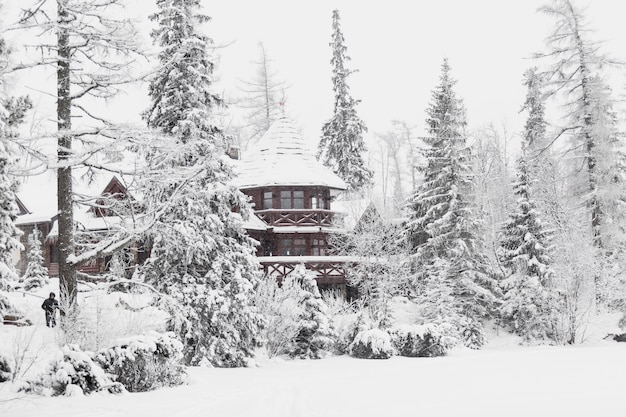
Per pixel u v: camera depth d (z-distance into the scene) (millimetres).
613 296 35719
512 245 38219
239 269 27094
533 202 37406
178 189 16578
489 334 37281
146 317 20578
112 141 15633
